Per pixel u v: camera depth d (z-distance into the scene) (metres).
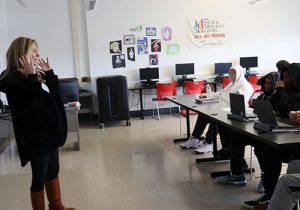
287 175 2.13
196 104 4.40
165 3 8.16
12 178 4.11
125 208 3.12
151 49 8.23
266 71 8.91
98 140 5.97
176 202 3.19
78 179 3.98
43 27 7.66
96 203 3.27
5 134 5.46
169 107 8.52
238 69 4.60
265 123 2.71
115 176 4.03
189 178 3.82
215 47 8.57
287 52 8.97
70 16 7.76
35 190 2.40
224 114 3.53
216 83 8.20
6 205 3.32
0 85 2.24
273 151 2.82
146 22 8.11
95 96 8.00
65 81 5.46
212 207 3.04
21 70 2.23
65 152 5.24
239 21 8.61
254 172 3.88
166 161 4.51
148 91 8.38
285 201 2.12
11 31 7.52
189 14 8.32
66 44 7.83
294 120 2.76
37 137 2.27
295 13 8.87
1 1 7.07
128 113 7.25
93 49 7.91
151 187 3.61
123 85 7.20
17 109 2.24
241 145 3.43
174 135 6.04
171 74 8.42
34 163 2.35
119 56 8.07
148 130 6.60
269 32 8.80
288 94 3.18
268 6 8.70
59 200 2.66
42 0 7.59
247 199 3.17
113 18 7.92
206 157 4.55
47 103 2.33
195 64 8.52
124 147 5.38
